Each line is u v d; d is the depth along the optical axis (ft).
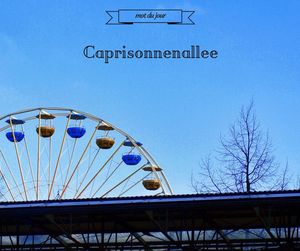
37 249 113.60
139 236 109.40
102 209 88.07
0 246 110.73
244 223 102.12
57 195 184.75
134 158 199.31
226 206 85.76
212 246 106.83
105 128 199.21
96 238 105.81
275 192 84.79
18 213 89.61
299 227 102.99
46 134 196.24
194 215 99.09
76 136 195.21
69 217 101.55
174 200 86.84
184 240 110.83
